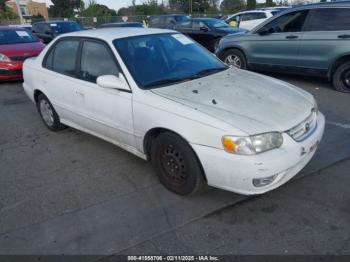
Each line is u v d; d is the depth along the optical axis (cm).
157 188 329
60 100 436
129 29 404
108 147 431
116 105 342
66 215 294
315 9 650
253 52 766
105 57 362
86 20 3656
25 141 470
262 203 297
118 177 354
